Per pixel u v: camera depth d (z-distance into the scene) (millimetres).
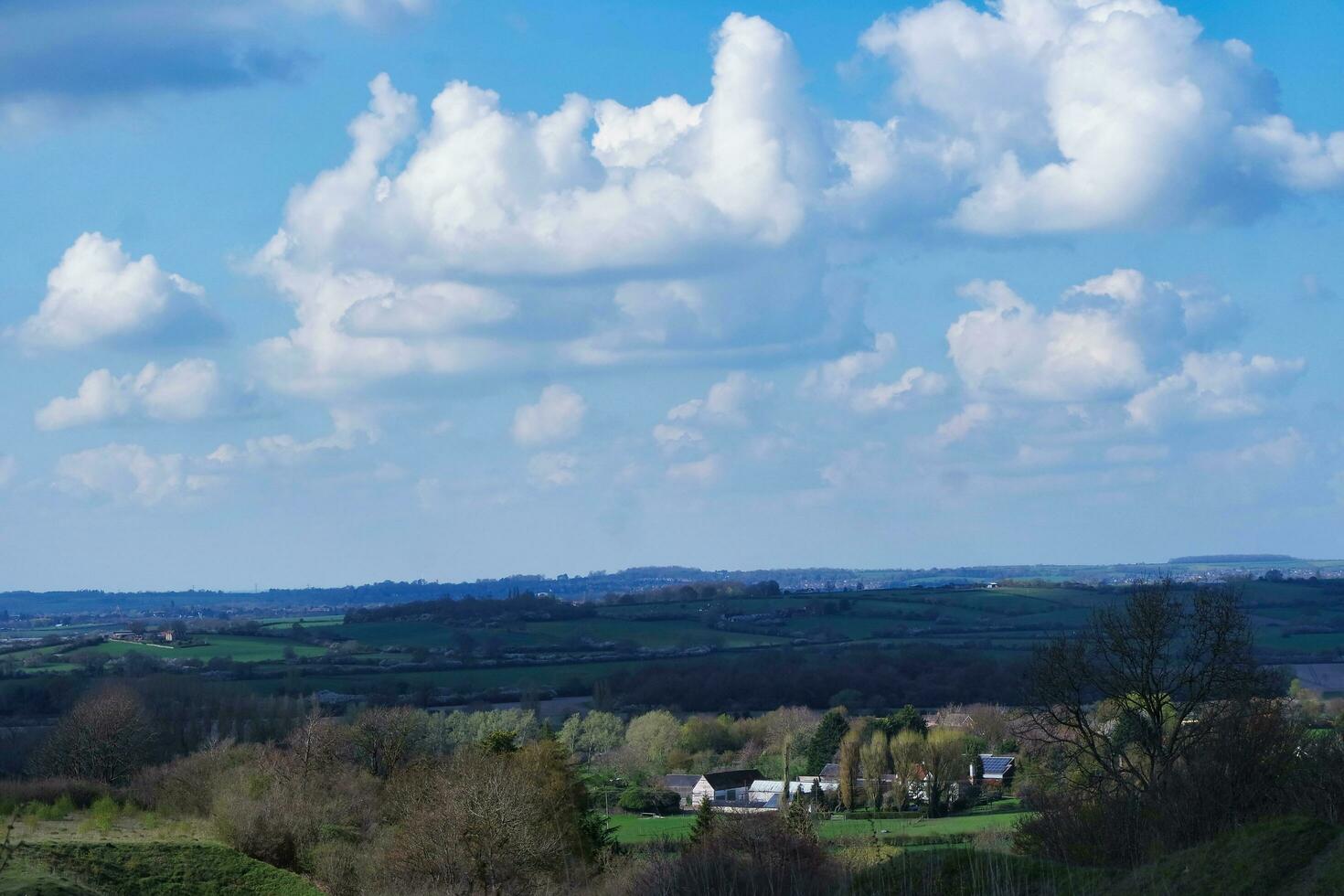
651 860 32281
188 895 34594
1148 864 19188
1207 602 37750
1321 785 27562
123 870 34625
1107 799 31734
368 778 59156
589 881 42906
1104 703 39969
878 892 23047
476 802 42656
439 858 42031
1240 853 17172
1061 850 30719
